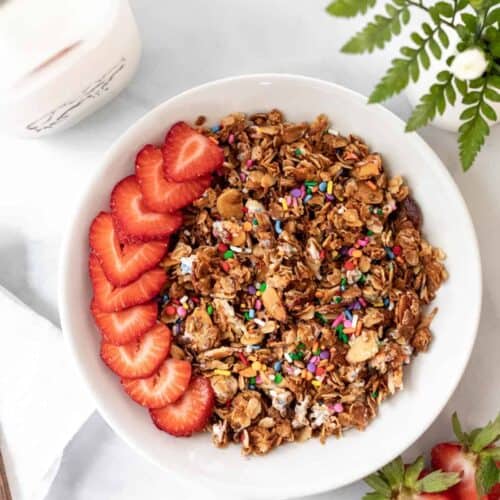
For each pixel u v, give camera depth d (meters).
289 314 0.58
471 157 0.51
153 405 0.58
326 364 0.58
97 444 0.63
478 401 0.63
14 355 0.63
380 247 0.58
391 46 0.62
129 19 0.58
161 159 0.58
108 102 0.63
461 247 0.58
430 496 0.59
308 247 0.58
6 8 0.53
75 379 0.63
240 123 0.59
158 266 0.58
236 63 0.63
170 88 0.63
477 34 0.49
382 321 0.58
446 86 0.50
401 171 0.60
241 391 0.58
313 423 0.59
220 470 0.58
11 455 0.63
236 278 0.58
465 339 0.58
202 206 0.58
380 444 0.58
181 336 0.58
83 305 0.58
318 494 0.62
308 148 0.59
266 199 0.59
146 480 0.63
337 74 0.63
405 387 0.59
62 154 0.63
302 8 0.62
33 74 0.56
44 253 0.63
